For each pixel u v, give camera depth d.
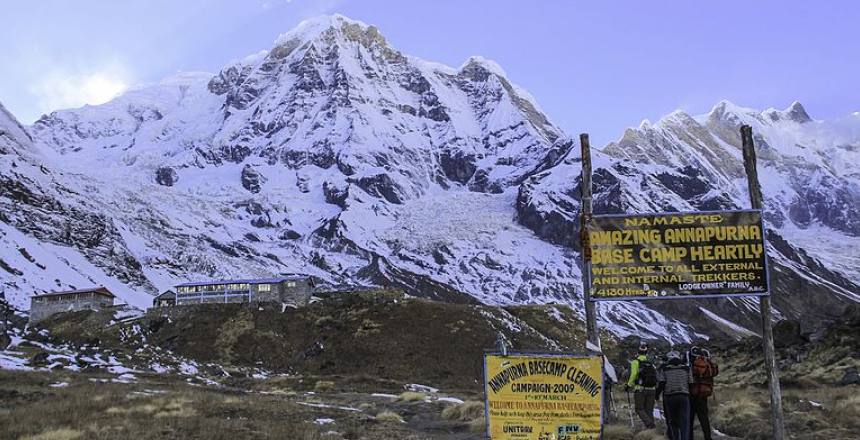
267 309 95.06
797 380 35.22
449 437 22.48
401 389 58.03
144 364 64.38
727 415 24.55
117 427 21.14
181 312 95.81
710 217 19.39
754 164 19.62
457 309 93.62
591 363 17.53
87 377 42.94
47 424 21.20
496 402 17.55
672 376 17.59
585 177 20.30
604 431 20.14
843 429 21.42
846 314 47.97
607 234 19.70
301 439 20.09
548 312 107.44
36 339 74.81
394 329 86.06
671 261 19.36
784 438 18.42
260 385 56.56
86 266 163.12
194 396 31.12
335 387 56.75
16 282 127.50
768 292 19.02
